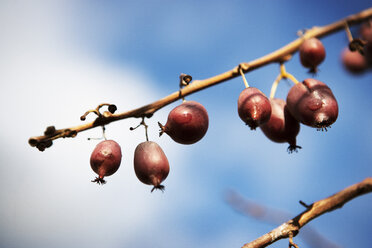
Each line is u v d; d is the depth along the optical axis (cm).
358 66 67
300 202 50
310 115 53
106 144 52
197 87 53
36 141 50
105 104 52
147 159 52
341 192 49
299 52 57
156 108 53
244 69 54
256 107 52
